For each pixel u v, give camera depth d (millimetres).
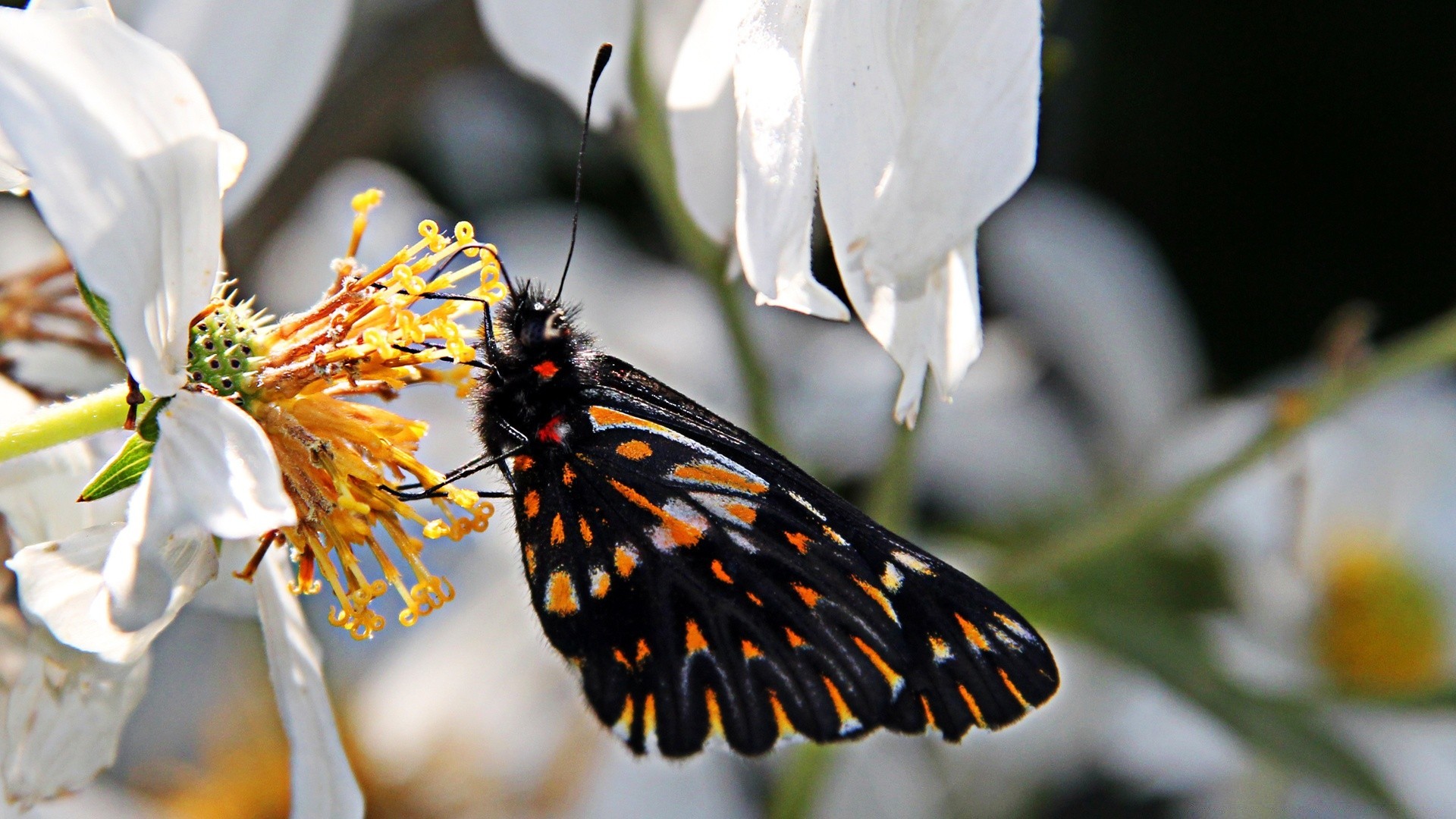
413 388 463
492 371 437
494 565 481
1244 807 494
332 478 420
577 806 478
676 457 435
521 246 503
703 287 501
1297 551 486
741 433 435
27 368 432
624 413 436
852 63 408
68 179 399
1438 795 492
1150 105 593
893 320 407
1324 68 596
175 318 407
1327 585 500
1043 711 493
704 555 435
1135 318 515
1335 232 615
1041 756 493
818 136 407
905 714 433
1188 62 592
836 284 511
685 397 438
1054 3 441
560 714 480
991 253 517
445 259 422
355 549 431
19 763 425
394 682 480
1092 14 567
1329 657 499
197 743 478
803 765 456
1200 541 490
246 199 434
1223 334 626
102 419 409
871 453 503
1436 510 505
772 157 407
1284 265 618
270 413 420
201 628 479
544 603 439
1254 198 612
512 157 509
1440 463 506
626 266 507
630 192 512
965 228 406
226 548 423
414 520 422
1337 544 504
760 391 453
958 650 430
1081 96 566
